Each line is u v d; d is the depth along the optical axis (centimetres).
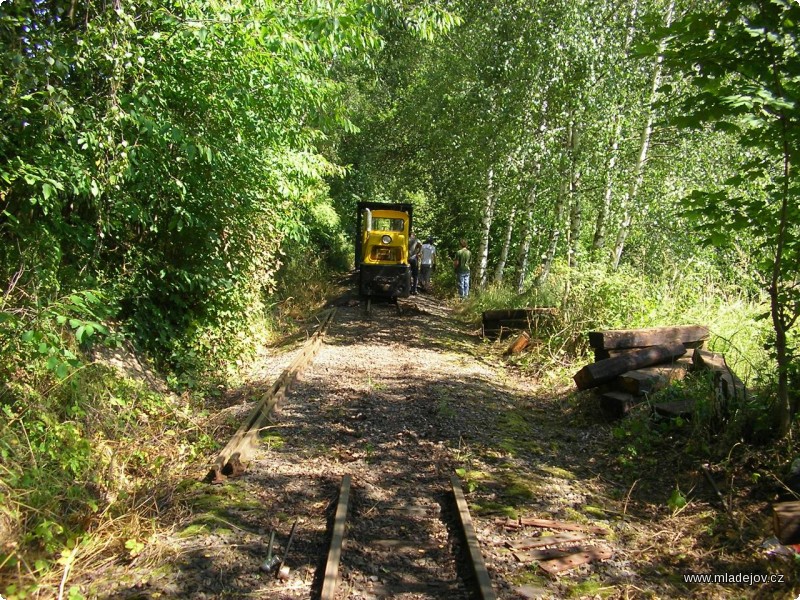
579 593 399
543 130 1433
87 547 429
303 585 401
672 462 579
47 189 499
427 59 2108
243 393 850
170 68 651
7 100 486
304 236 1143
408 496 535
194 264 846
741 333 845
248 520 480
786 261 532
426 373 947
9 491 418
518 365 1027
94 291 509
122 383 667
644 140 1372
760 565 414
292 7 677
